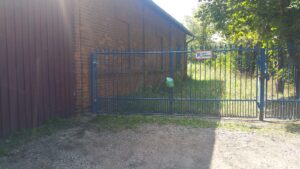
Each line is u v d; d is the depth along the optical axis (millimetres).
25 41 5488
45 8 5996
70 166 3973
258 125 6094
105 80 8383
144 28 12086
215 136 5320
